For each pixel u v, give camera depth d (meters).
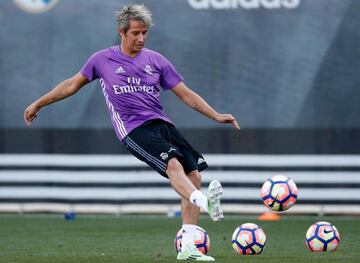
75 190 47.53
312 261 26.31
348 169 46.31
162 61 27.34
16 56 47.16
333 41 46.16
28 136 47.44
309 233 29.70
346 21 46.06
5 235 38.44
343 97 46.19
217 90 46.62
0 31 47.22
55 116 47.31
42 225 43.25
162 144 25.77
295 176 46.56
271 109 46.47
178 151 25.94
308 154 46.41
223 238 35.91
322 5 46.16
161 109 27.31
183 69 46.62
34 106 27.33
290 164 46.47
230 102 46.62
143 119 26.56
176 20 46.59
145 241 35.69
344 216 47.06
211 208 23.95
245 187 46.81
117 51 27.00
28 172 47.69
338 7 46.09
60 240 36.12
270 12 46.38
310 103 46.28
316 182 46.47
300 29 46.19
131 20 26.42
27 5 47.09
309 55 46.22
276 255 28.81
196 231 27.62
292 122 46.41
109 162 47.34
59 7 46.94
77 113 47.22
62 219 46.38
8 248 32.62
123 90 26.62
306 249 31.88
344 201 46.44
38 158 47.56
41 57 47.06
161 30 46.59
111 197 47.53
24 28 47.06
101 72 26.97
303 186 46.59
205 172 46.81
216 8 46.59
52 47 47.00
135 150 26.28
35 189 47.78
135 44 26.58
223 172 46.81
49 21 47.00
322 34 46.12
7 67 47.19
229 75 46.56
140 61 26.88
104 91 27.02
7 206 47.91
